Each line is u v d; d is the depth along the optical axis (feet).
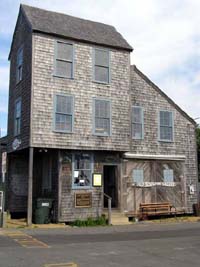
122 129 70.38
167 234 52.90
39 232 53.11
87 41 68.59
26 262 32.53
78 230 56.29
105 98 69.41
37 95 63.36
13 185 75.46
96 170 68.69
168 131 78.84
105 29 75.05
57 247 40.55
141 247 41.47
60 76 65.67
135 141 74.08
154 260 34.68
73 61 67.26
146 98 76.89
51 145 63.41
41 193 71.77
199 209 79.36
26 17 67.77
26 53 67.21
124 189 71.61
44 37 65.21
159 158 76.38
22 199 75.51
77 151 67.21
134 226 62.49
